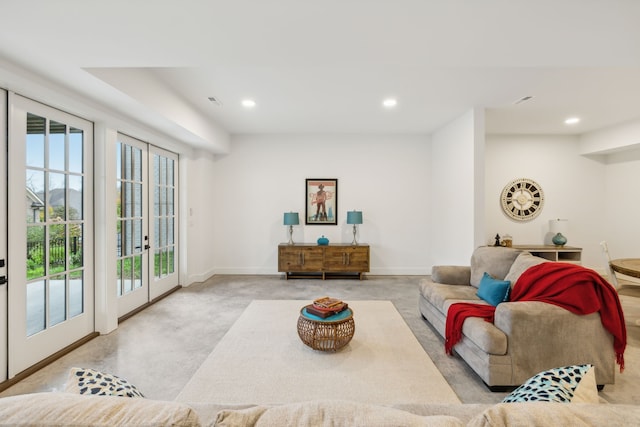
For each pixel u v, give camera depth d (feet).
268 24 5.84
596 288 7.05
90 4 5.11
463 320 8.04
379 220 18.98
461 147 14.73
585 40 6.42
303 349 8.97
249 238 19.01
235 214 18.95
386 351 8.88
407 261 18.99
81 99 8.86
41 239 8.32
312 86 11.28
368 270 17.46
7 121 7.38
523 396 3.31
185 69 9.89
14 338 7.45
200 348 9.07
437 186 17.83
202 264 17.10
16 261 7.52
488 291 9.20
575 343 6.88
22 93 7.64
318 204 18.88
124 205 11.80
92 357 8.54
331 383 7.27
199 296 14.34
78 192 9.53
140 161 12.82
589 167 18.62
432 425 2.16
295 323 11.00
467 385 7.26
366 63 7.51
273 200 18.94
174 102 11.64
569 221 18.65
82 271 9.68
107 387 3.29
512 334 6.88
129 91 8.97
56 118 8.70
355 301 13.62
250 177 18.92
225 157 18.92
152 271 13.52
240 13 5.47
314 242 18.95
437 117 15.12
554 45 6.63
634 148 16.53
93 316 10.05
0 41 6.20
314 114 14.69
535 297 7.50
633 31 6.05
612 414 2.28
